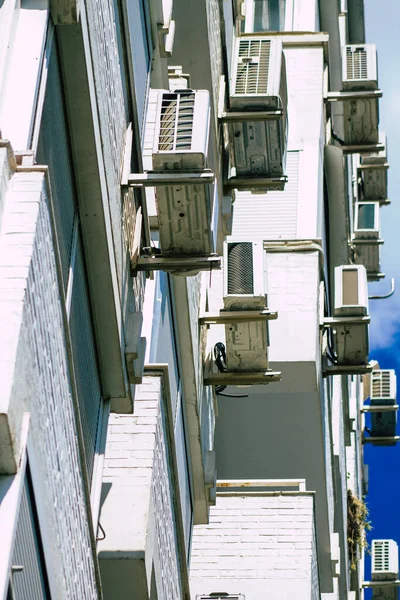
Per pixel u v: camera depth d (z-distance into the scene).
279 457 49.34
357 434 84.00
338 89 73.50
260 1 62.94
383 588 79.62
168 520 30.81
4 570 16.45
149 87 32.12
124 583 27.05
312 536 43.84
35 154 20.97
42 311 19.55
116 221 25.81
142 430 28.94
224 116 38.94
